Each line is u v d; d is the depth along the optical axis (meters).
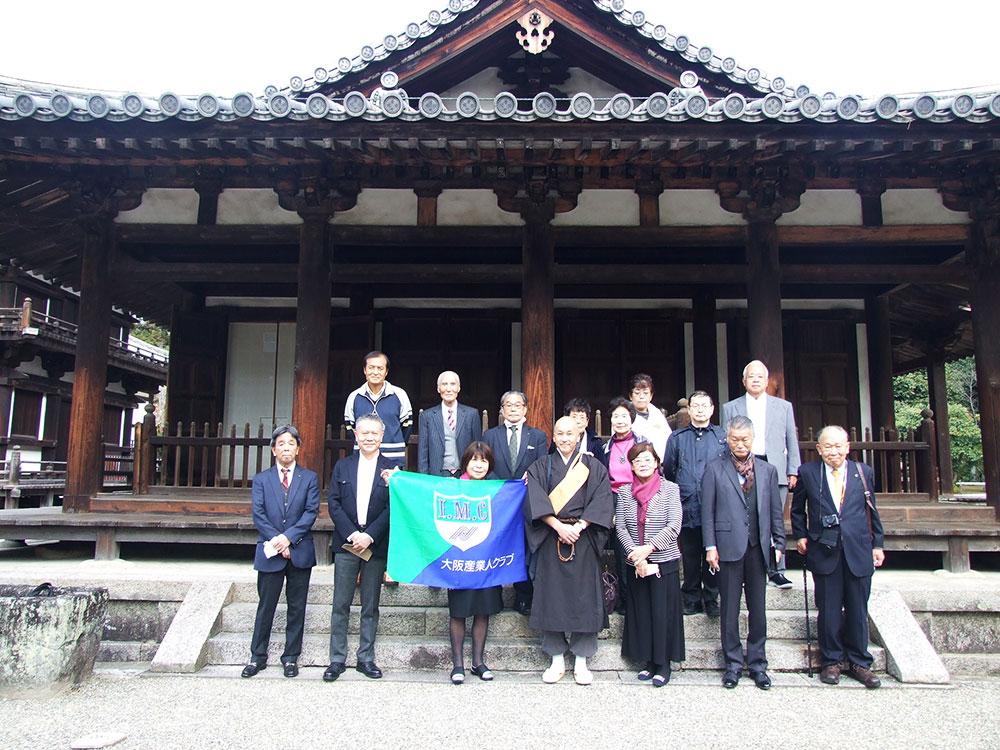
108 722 4.31
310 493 5.39
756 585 5.17
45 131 6.09
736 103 5.81
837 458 5.21
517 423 5.86
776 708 4.64
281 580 5.31
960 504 7.68
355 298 10.52
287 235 7.84
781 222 7.84
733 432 5.21
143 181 7.77
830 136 6.12
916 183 7.62
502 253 9.70
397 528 5.24
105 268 7.78
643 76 8.24
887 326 10.48
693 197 7.83
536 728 4.25
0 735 4.09
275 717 4.41
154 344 38.97
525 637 5.78
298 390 7.42
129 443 27.06
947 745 4.03
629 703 4.73
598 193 7.85
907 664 5.25
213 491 7.77
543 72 8.48
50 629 4.81
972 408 33.00
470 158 6.45
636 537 5.25
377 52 7.87
